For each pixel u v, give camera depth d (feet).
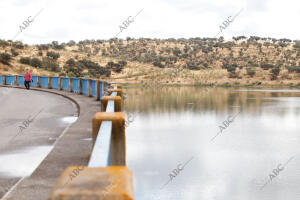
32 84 112.06
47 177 14.85
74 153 18.97
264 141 52.03
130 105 107.24
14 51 369.30
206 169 37.19
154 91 212.64
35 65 340.80
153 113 84.74
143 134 54.90
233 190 31.73
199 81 380.37
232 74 428.56
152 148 45.06
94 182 4.10
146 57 533.96
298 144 50.06
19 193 12.94
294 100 132.87
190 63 514.27
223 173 36.32
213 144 49.01
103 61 445.78
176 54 595.88
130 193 3.82
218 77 416.87
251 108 99.81
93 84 61.67
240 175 35.65
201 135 54.80
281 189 31.99
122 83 349.00
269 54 586.45
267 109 97.14
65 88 86.53
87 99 58.13
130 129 60.13
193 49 622.54
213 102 121.29
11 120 35.88
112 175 4.38
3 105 52.01
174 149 44.93
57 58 417.08
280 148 47.44
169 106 103.45
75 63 393.50
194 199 28.66
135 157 40.52
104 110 23.75
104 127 12.03
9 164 18.54
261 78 415.85
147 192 29.68
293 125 67.51
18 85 119.44
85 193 3.72
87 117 34.27
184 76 407.85
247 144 50.01
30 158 19.93
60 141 22.20
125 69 427.33
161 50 646.33
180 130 59.36
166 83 358.64
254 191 31.65
